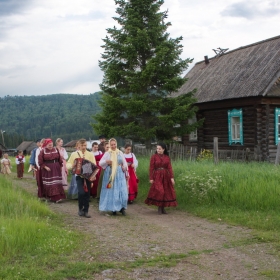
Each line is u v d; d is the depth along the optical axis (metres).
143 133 18.08
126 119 19.36
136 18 18.03
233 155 14.82
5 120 183.88
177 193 10.62
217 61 25.06
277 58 19.61
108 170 9.01
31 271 4.87
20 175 19.53
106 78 18.94
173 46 18.23
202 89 22.64
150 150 18.27
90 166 8.80
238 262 5.46
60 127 154.62
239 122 20.05
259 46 22.45
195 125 19.12
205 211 9.02
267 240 6.51
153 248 6.13
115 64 18.89
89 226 7.71
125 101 17.61
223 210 8.92
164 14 18.66
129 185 10.76
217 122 21.47
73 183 11.47
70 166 8.81
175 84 18.11
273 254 5.79
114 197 8.90
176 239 6.73
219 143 21.31
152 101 17.89
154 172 9.36
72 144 66.88
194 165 12.06
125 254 5.78
